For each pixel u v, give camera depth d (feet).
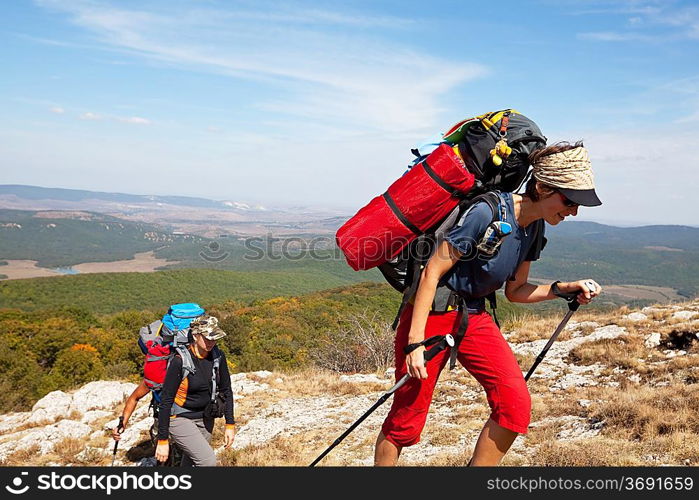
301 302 168.35
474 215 7.02
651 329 30.01
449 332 7.59
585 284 8.32
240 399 30.55
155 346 15.40
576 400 21.54
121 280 407.85
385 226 7.36
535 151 7.11
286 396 30.81
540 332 34.14
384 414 24.94
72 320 188.03
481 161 7.47
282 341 131.44
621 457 14.44
